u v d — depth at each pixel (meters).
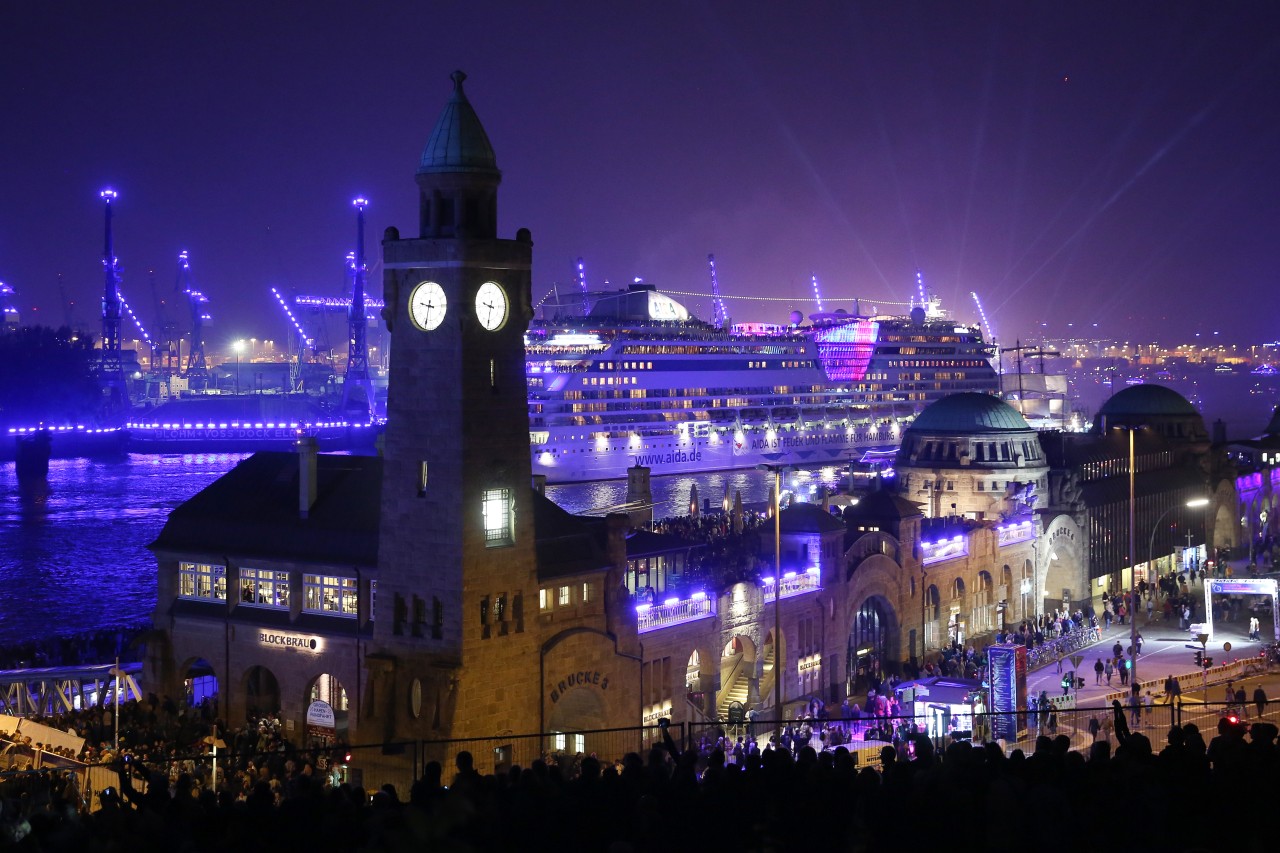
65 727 73.56
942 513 144.25
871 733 80.19
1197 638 106.06
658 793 35.16
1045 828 31.38
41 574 196.25
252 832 32.75
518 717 74.50
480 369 72.44
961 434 143.88
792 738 79.75
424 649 72.88
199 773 63.38
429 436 72.69
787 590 96.06
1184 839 33.38
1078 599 141.25
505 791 35.78
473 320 71.94
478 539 72.31
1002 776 34.00
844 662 101.38
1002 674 85.44
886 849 32.69
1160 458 167.62
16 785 53.28
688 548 92.25
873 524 110.81
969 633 122.31
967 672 105.19
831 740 80.56
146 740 72.00
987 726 83.69
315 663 78.94
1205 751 41.12
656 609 84.25
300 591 80.12
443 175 72.25
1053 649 112.81
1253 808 33.97
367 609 77.44
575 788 35.91
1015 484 140.62
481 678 72.50
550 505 81.00
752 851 32.31
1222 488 174.62
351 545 78.56
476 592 72.19
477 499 72.31
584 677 78.31
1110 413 179.00
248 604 82.44
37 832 32.88
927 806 32.88
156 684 84.94
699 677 89.12
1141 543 155.88
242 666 82.00
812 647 98.12
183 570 85.25
